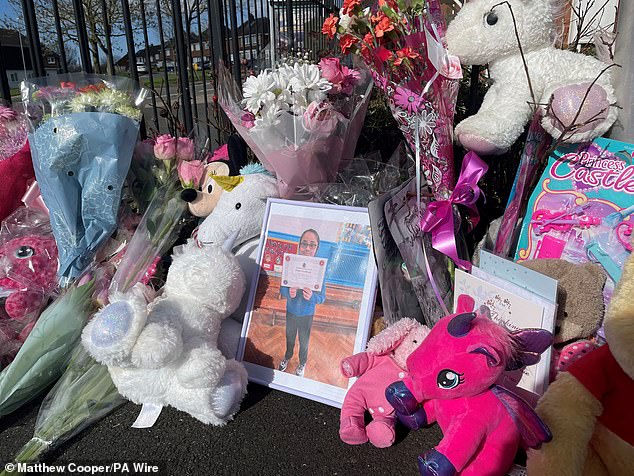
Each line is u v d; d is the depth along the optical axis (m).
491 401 1.30
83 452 1.70
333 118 1.98
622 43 1.83
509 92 1.90
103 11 3.07
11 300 2.09
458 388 1.28
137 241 2.20
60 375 2.03
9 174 2.36
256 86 1.91
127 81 2.36
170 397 1.76
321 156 2.08
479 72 2.71
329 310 1.89
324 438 1.70
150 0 6.09
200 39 3.71
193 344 1.74
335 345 1.86
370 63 1.86
